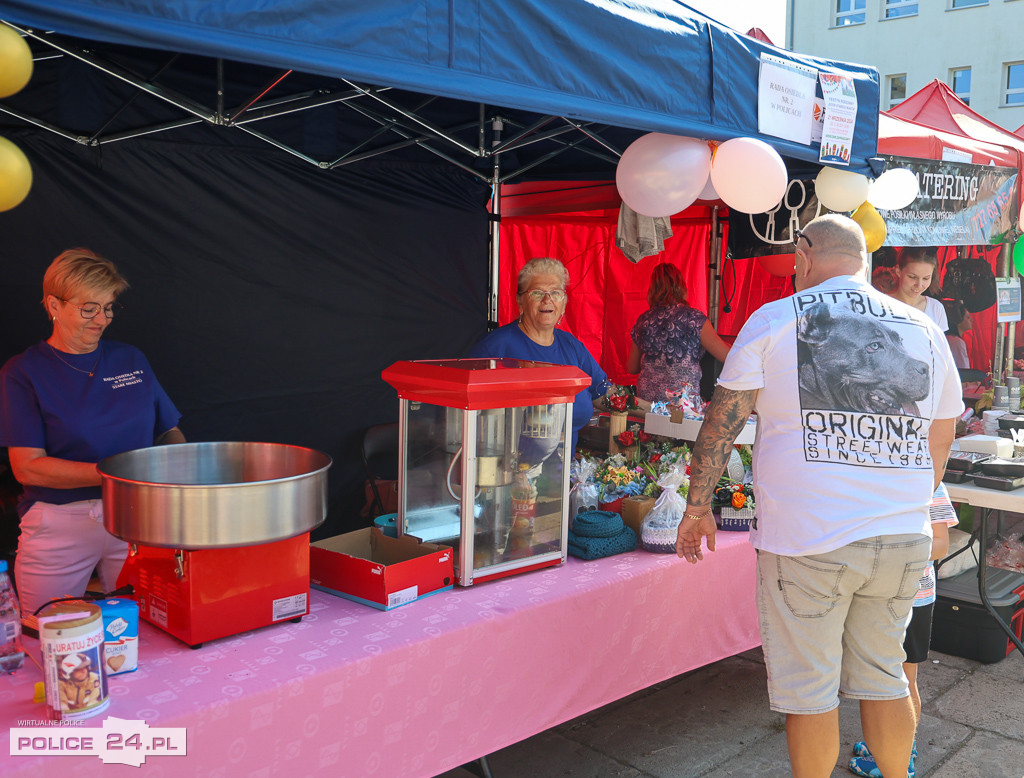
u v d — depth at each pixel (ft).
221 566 6.08
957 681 11.96
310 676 5.69
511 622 6.98
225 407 13.28
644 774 9.28
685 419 11.76
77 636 4.92
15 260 11.13
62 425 7.64
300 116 13.28
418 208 15.14
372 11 5.94
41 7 4.53
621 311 22.49
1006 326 19.83
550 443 7.82
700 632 9.10
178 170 12.37
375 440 14.07
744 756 9.69
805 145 10.07
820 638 6.77
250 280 13.29
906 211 13.08
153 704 5.19
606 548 8.54
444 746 6.62
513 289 20.98
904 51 89.15
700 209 19.84
